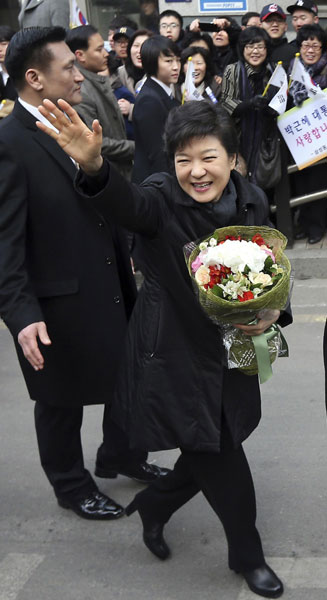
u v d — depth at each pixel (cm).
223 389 372
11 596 419
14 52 420
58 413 470
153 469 524
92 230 439
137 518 487
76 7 969
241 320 351
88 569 439
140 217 349
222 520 396
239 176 372
